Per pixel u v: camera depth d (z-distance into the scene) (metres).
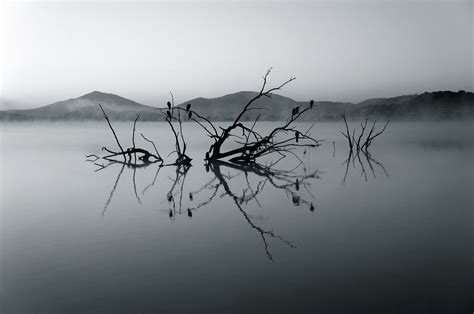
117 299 6.15
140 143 47.59
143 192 16.03
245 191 16.19
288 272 7.22
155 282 6.77
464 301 5.97
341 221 10.93
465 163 24.94
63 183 18.30
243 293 6.29
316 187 16.98
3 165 25.20
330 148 40.38
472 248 8.44
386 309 5.78
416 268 7.35
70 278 6.94
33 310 5.77
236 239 9.27
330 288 6.52
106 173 21.83
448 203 13.18
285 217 11.48
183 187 17.28
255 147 27.48
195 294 6.33
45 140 53.12
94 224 10.71
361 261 7.73
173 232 9.88
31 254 8.20
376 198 14.24
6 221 11.05
